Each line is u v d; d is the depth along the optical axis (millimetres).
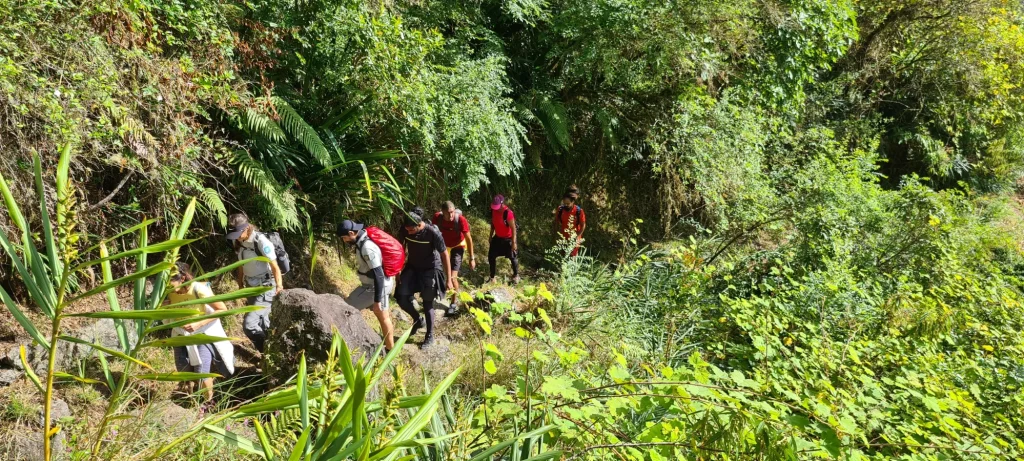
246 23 6117
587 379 3975
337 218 7254
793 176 11258
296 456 1734
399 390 1934
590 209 11094
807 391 4117
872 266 8711
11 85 4000
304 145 6648
